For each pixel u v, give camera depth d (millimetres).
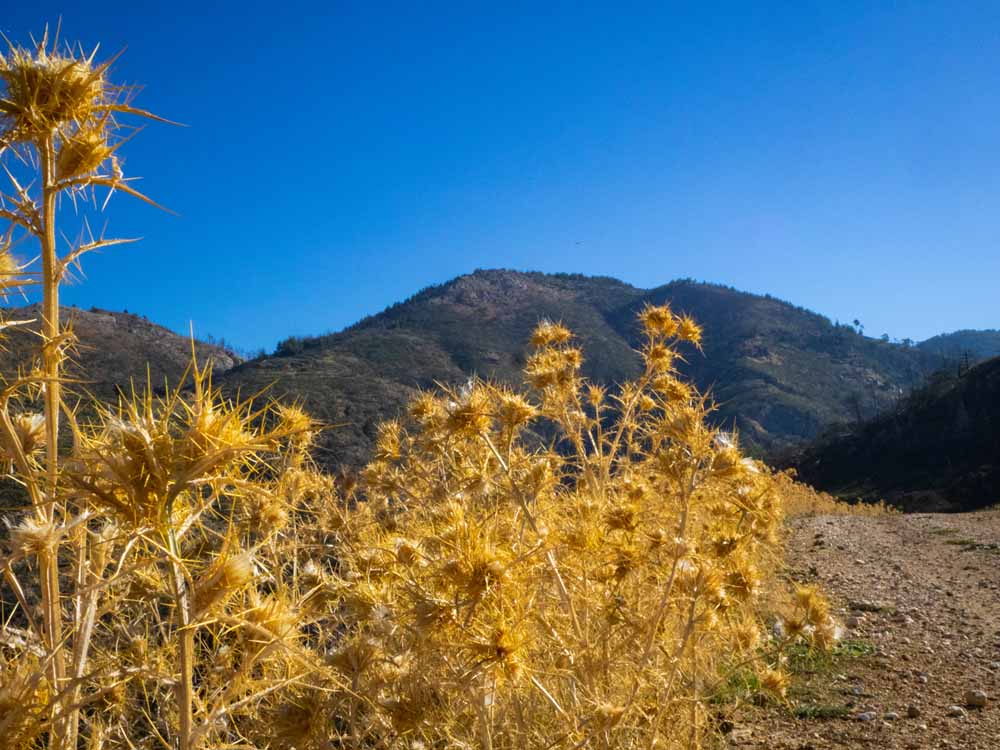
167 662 2088
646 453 3238
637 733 2521
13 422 1682
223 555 1421
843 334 168625
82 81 1689
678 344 3967
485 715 2195
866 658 5469
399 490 3449
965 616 7016
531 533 2617
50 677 1521
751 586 2709
